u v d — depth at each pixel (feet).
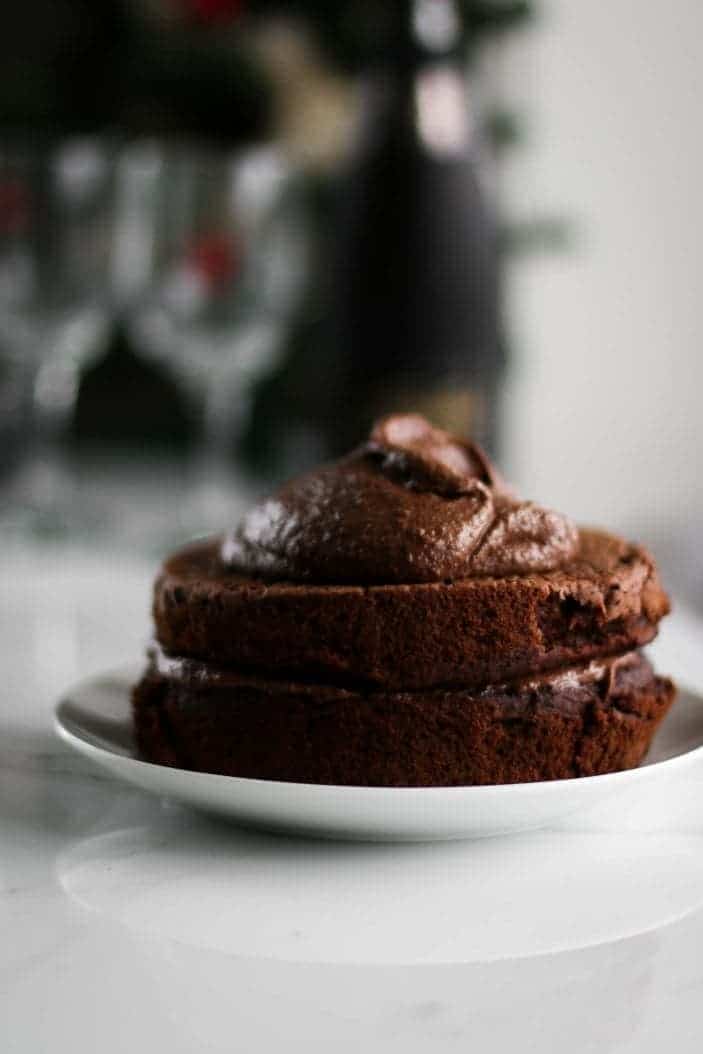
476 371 3.98
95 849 2.03
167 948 1.80
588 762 2.11
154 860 2.00
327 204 4.50
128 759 2.04
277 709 2.08
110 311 4.19
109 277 3.99
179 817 2.12
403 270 3.89
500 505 2.16
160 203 3.94
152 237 3.96
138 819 2.11
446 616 2.07
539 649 2.09
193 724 2.11
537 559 2.14
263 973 1.76
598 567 2.17
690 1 6.25
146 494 4.83
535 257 6.09
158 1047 1.64
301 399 4.85
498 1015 1.69
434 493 2.16
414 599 2.06
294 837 2.06
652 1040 1.66
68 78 4.43
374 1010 1.70
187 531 4.25
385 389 3.95
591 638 2.13
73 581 3.65
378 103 3.92
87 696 2.33
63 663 2.84
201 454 5.12
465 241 3.92
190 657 2.15
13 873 1.96
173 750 2.13
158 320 4.18
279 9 4.19
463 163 3.91
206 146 4.37
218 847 2.03
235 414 4.39
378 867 1.98
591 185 6.33
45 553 4.07
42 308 4.02
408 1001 1.71
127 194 3.94
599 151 6.32
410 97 3.89
